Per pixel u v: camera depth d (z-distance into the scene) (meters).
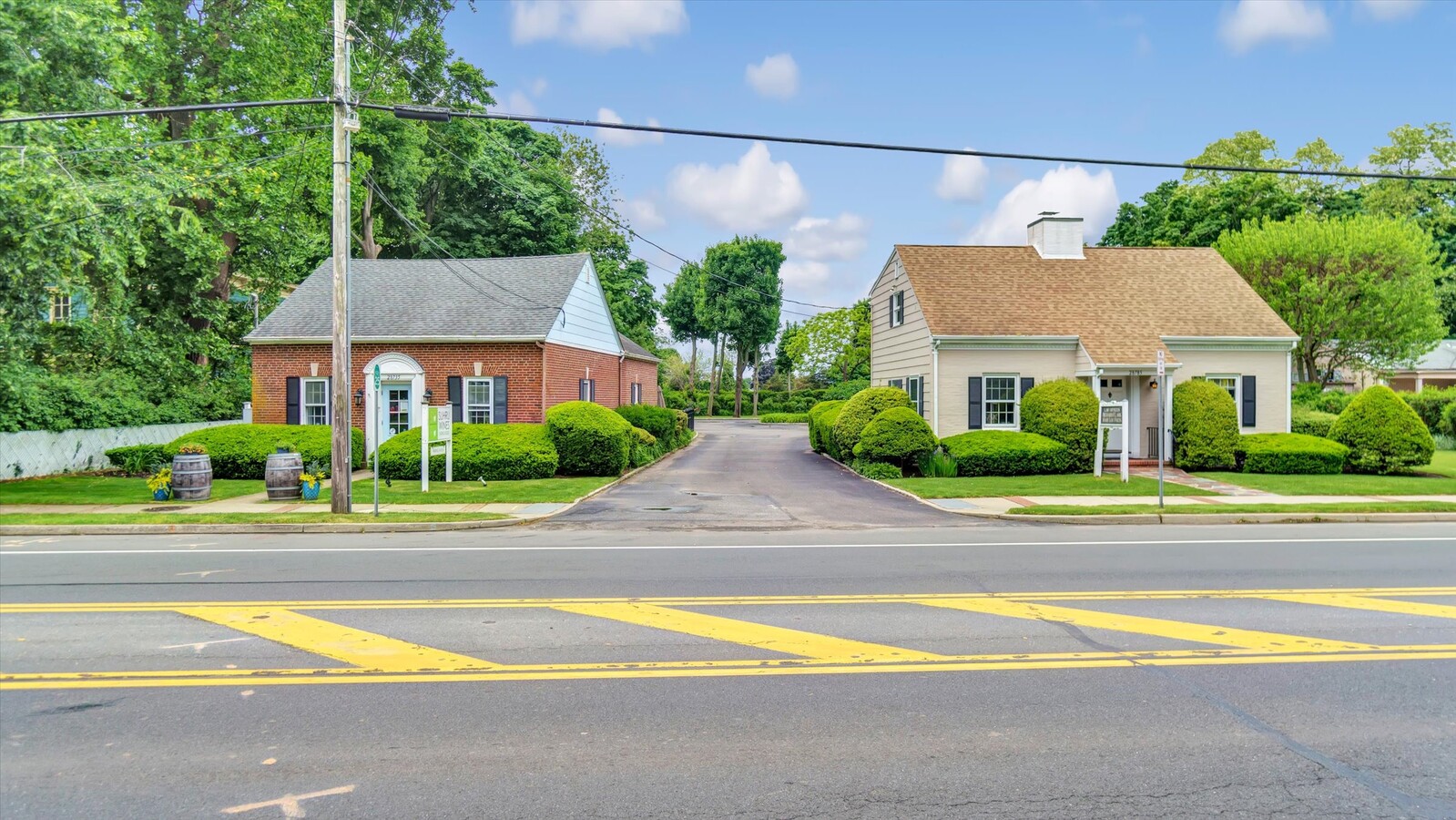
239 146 26.61
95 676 5.84
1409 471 20.75
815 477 21.34
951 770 4.37
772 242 63.25
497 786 4.17
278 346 24.38
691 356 74.69
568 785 4.18
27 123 16.23
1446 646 6.58
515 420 23.78
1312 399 32.75
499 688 5.60
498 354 23.88
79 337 22.91
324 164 28.12
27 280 17.62
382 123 32.91
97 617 7.45
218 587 8.76
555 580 9.09
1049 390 21.73
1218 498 16.44
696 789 4.15
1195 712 5.18
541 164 45.06
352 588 8.70
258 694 5.48
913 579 9.20
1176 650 6.47
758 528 13.42
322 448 20.94
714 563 10.19
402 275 26.94
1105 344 22.47
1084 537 12.57
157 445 21.20
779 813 3.90
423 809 3.93
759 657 6.27
